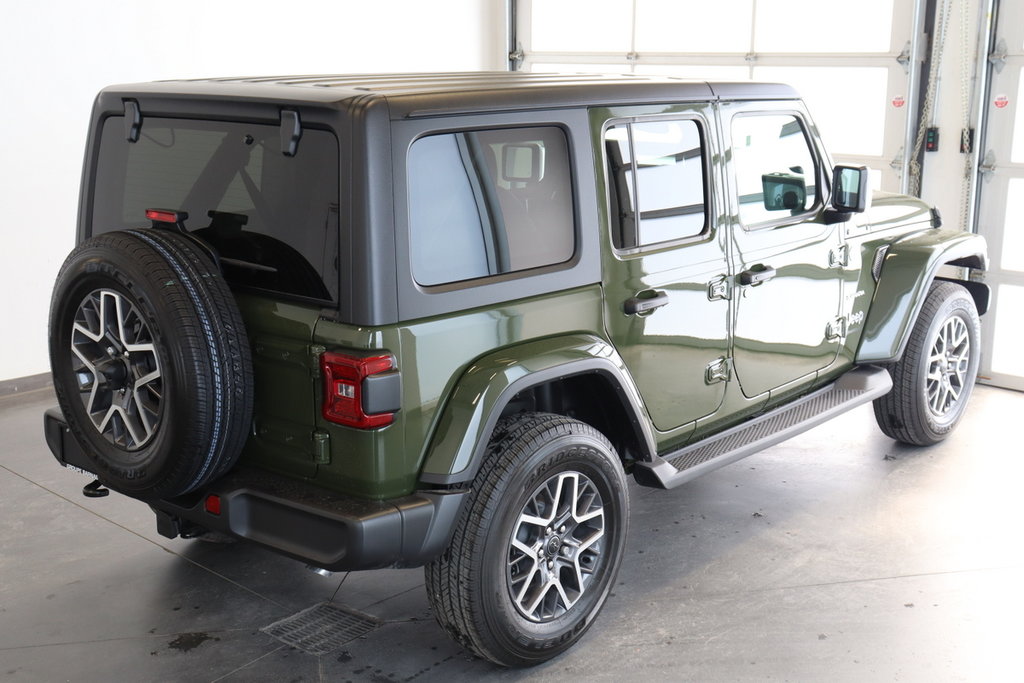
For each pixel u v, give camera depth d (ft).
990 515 13.52
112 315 8.97
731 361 12.05
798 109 12.90
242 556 12.42
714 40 23.75
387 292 8.28
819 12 21.74
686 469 11.14
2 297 19.19
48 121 19.48
